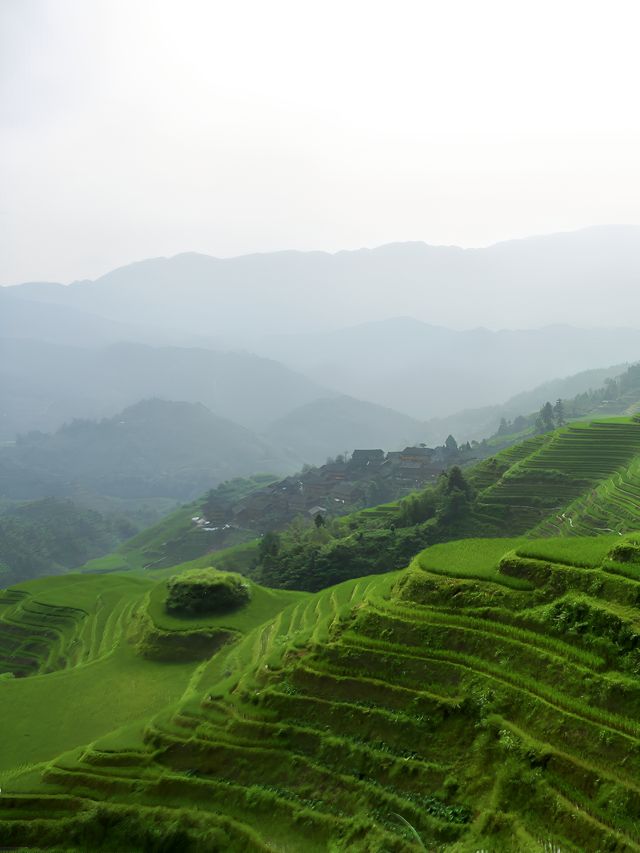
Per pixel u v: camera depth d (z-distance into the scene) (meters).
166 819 25.34
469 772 21.95
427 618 29.77
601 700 21.48
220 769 27.30
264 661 33.75
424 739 24.12
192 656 50.19
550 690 22.91
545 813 19.22
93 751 30.88
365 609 33.00
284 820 23.72
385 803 22.38
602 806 18.52
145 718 37.94
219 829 24.08
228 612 56.69
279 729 27.61
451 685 25.62
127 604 65.62
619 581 25.61
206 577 58.81
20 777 30.98
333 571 83.69
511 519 88.00
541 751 20.70
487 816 19.97
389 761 23.86
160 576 127.50
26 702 42.38
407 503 102.62
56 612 66.25
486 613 28.36
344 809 23.08
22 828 26.98
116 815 26.05
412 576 33.16
